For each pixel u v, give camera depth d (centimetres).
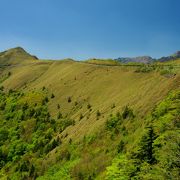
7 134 12456
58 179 7325
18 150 11012
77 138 8575
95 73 14050
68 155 8050
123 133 6881
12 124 13062
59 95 13838
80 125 9581
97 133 7788
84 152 7612
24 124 12494
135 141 5831
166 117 4816
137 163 4062
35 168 8825
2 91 18762
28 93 15462
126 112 7588
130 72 11588
